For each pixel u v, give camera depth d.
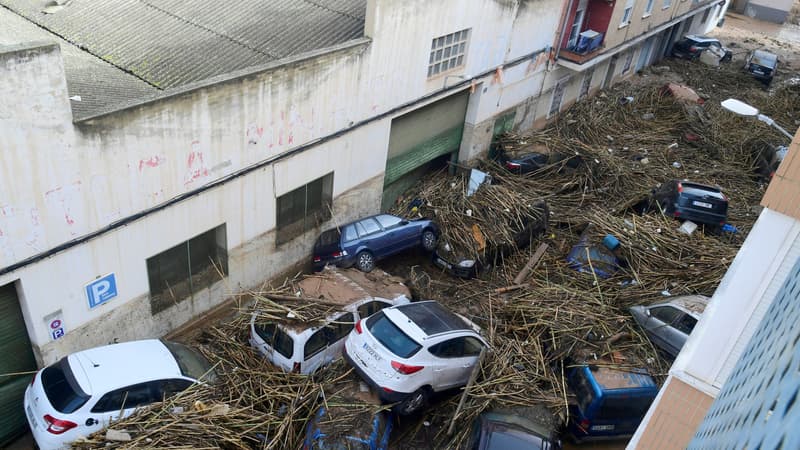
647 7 25.98
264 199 13.34
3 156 8.58
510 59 19.67
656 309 13.38
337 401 10.52
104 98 11.74
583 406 11.30
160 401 9.84
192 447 9.12
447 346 11.44
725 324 6.96
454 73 17.31
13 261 9.27
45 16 15.62
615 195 19.30
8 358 10.09
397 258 16.42
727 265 15.23
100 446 8.98
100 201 10.12
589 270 15.33
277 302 12.01
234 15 16.03
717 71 32.50
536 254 15.97
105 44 14.52
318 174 14.44
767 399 1.84
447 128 18.91
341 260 14.77
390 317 11.44
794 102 28.88
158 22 15.53
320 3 16.83
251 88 11.76
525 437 9.84
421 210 16.92
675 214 17.28
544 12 20.20
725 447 2.14
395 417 11.37
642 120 24.80
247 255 13.66
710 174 21.28
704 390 7.18
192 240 12.27
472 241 15.59
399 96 15.71
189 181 11.48
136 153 10.32
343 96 13.96
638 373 11.74
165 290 12.16
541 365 11.99
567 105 25.55
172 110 10.58
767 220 6.46
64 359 9.77
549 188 19.33
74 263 10.16
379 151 16.05
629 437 11.48
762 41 39.81
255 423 9.95
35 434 9.16
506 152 20.33
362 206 16.56
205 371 10.78
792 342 1.94
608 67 27.45
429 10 15.10
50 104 8.80
